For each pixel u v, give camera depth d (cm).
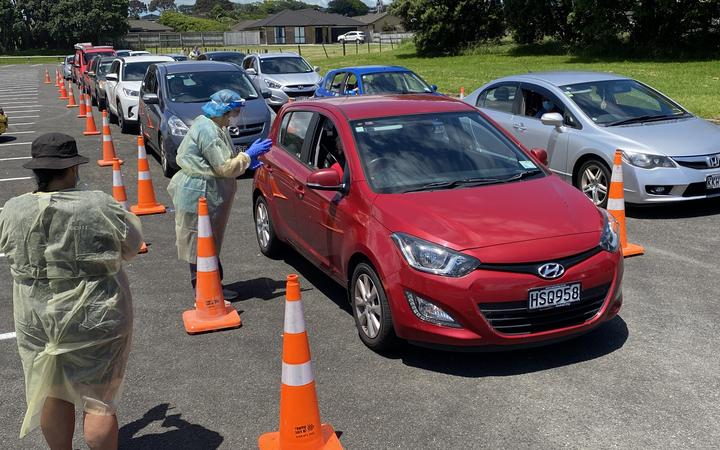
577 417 394
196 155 556
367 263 486
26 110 2300
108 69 2164
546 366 458
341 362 476
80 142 1567
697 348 476
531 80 966
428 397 424
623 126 847
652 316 532
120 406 429
